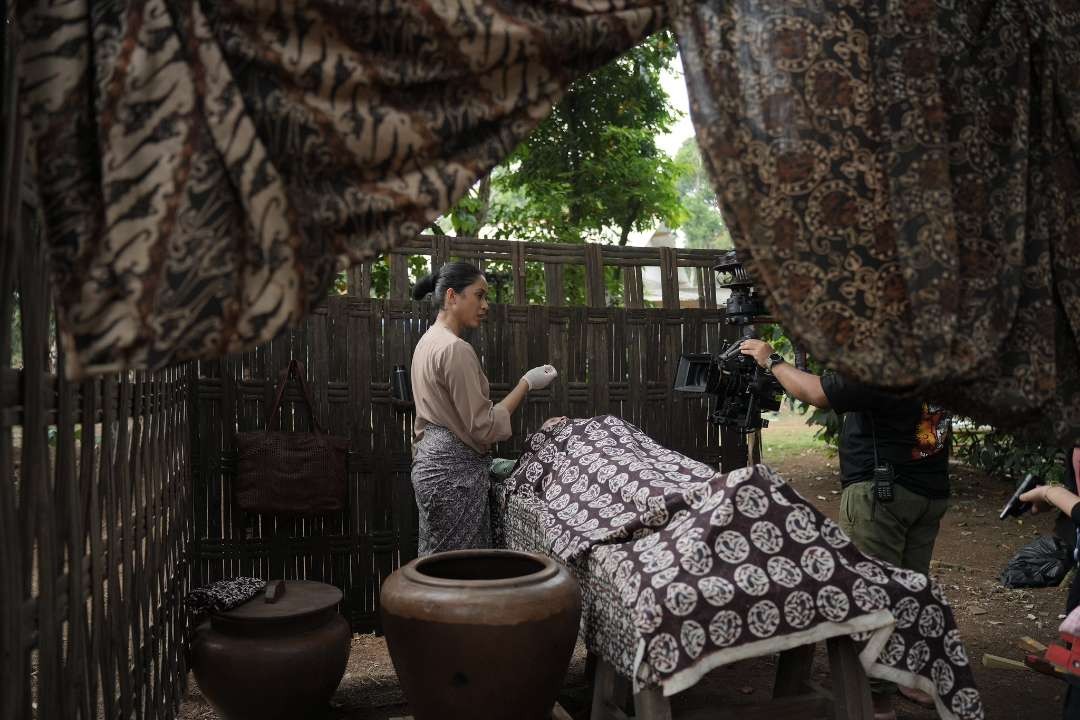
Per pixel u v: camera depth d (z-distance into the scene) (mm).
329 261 1620
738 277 3725
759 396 3855
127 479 2709
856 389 3160
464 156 1708
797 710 2713
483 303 4230
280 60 1584
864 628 2512
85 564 2252
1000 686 3768
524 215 10289
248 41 1571
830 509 7316
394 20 1639
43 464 1863
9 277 1622
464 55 1676
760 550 2543
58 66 1449
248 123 1524
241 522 4438
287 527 4535
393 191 1656
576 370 5066
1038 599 5012
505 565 3219
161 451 3420
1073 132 2004
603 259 5176
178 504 3877
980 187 1904
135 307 1441
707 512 2645
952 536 6398
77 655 2088
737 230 1781
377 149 1645
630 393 5160
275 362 4492
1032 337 1950
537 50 1704
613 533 2973
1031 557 3131
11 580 1645
